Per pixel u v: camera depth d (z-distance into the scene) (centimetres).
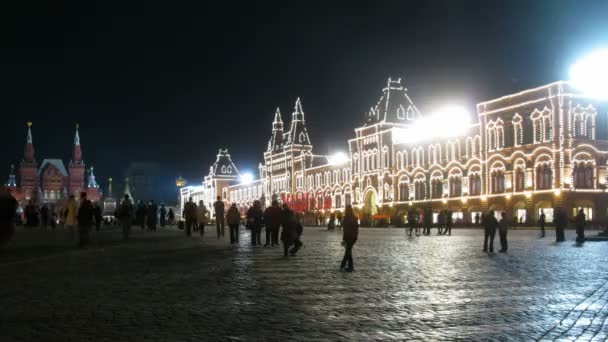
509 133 8294
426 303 1399
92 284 1700
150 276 1892
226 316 1225
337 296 1499
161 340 1007
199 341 1002
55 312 1259
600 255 2823
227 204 19012
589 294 1540
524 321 1189
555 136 7550
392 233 6325
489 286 1689
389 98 11162
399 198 10581
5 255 2730
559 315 1252
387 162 10900
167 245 3500
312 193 13688
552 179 7594
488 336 1055
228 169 19325
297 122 14838
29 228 7356
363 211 11556
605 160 7738
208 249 3148
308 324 1151
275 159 15550
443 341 1016
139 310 1288
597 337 1051
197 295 1502
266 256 2703
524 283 1756
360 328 1116
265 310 1296
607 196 7681
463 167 9069
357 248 3409
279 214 3403
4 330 1080
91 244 3594
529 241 4272
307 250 3177
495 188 8506
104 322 1156
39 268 2139
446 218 5994
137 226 8550
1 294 1510
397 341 1016
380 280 1823
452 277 1906
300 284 1722
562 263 2397
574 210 7481
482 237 5025
